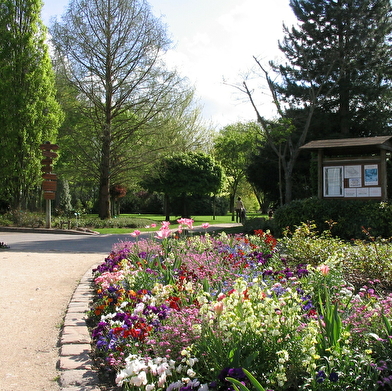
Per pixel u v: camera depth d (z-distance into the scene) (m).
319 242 7.79
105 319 4.48
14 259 10.40
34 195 29.28
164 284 5.58
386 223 12.83
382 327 3.36
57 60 25.03
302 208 14.16
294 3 28.81
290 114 27.28
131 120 26.69
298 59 28.55
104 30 25.09
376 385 2.67
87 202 41.75
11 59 25.73
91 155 27.19
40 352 4.23
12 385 3.48
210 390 2.89
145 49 25.14
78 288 7.01
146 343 3.54
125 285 5.77
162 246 8.20
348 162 13.86
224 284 5.07
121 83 25.47
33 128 25.42
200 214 48.59
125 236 18.69
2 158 25.08
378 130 27.69
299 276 5.93
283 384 2.78
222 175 35.25
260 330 3.04
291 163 24.27
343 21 27.52
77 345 4.32
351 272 6.38
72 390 3.34
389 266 6.14
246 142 45.94
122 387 3.32
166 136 26.16
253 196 63.75
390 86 28.02
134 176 28.72
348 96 27.95
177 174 32.47
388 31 27.75
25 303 6.12
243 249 7.94
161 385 2.86
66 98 25.78
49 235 19.20
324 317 3.33
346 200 13.77
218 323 3.27
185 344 3.29
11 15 25.72
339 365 2.83
